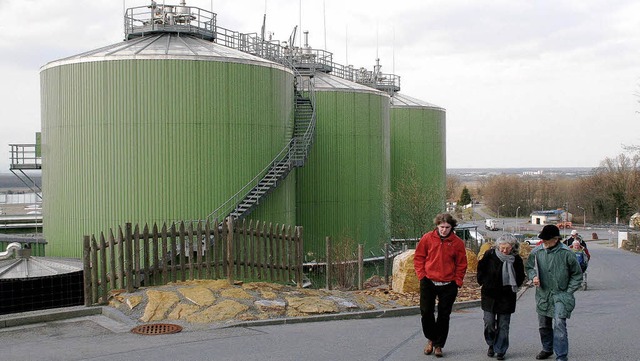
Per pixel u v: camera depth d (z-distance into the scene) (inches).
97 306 554.3
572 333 498.6
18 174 1556.3
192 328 499.8
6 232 1768.0
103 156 1099.9
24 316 514.0
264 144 1184.2
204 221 1098.1
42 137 1219.2
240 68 1139.9
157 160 1088.8
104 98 1096.8
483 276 408.8
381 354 419.2
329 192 1616.6
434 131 2226.9
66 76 1133.7
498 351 406.6
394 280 738.2
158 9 1263.5
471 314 637.9
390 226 1798.7
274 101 1210.6
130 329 492.7
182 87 1095.0
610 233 4419.3
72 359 404.8
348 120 1640.0
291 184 1322.6
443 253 410.9
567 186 7854.3
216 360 400.2
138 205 1087.0
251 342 453.4
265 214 1214.3
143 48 1151.6
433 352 421.4
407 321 558.6
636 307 703.7
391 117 2174.0
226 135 1124.5
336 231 1615.4
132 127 1089.4
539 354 408.5
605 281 1186.6
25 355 415.5
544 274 399.5
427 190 1998.0
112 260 581.6
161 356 410.9
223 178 1122.0
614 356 410.9
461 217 5216.5
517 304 757.3
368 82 2277.3
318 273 1472.7
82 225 1118.4
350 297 626.5
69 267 916.0
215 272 649.6
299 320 538.3
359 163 1656.0
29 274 869.2
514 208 7765.8
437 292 413.4
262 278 693.9
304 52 1775.3
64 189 1146.7
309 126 1376.7
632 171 4995.1
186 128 1096.8
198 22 1293.1
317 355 414.6
